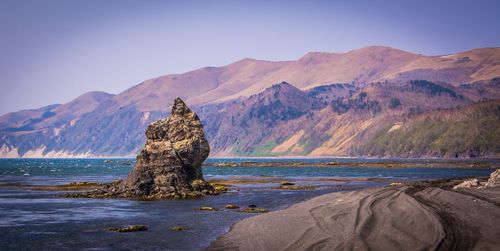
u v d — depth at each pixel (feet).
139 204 202.69
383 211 123.13
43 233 132.26
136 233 131.13
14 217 164.45
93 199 223.51
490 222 105.19
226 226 140.87
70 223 150.20
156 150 237.86
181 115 253.65
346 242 95.66
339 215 125.08
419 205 125.59
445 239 92.17
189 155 245.04
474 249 85.76
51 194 253.03
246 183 356.59
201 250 107.14
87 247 113.19
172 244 115.03
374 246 91.40
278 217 139.13
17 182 376.48
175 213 172.65
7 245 116.06
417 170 606.96
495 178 187.93
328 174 520.01
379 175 483.10
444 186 201.26
